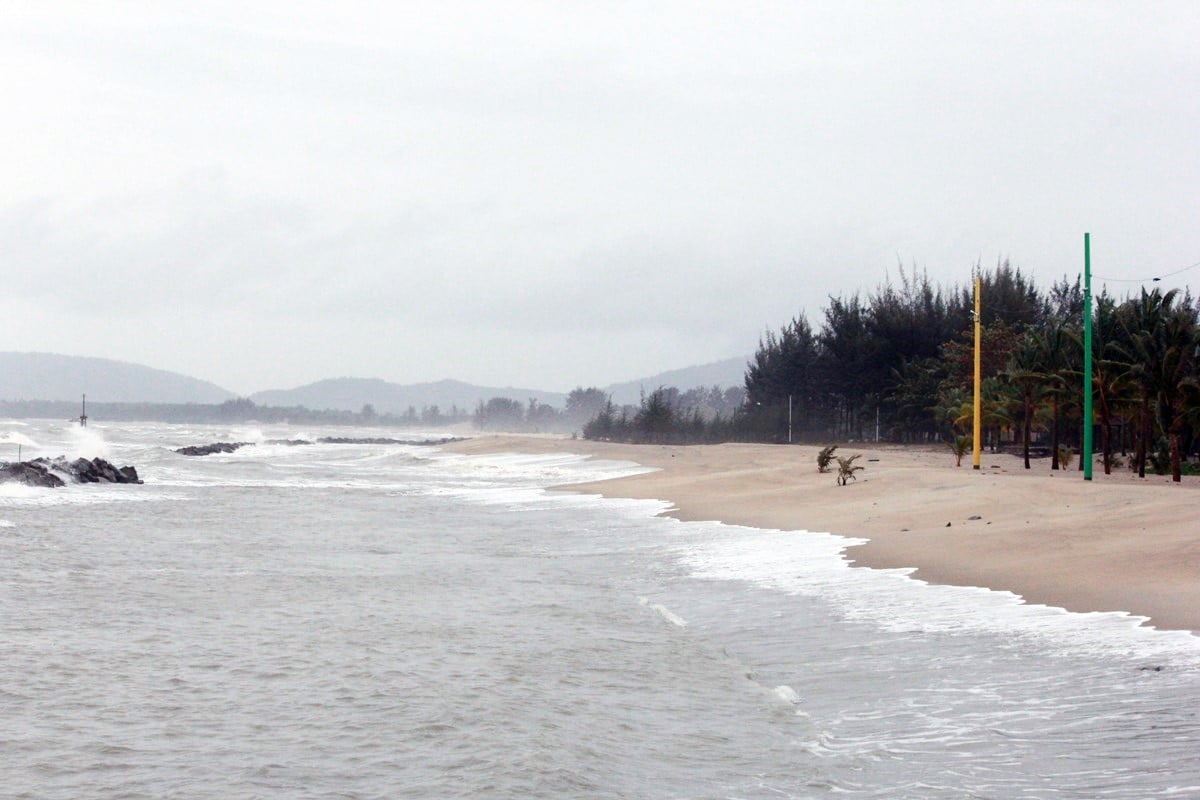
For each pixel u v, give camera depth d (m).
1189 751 8.95
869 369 98.81
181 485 51.22
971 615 14.98
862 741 9.78
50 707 10.94
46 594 18.38
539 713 10.75
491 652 13.70
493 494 45.66
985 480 33.94
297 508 38.31
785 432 108.88
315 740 9.80
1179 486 33.25
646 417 117.38
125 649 13.78
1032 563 18.42
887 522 26.27
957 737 9.72
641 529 29.66
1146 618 13.92
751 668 12.80
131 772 8.93
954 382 84.12
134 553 24.64
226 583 19.92
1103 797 8.05
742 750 9.53
